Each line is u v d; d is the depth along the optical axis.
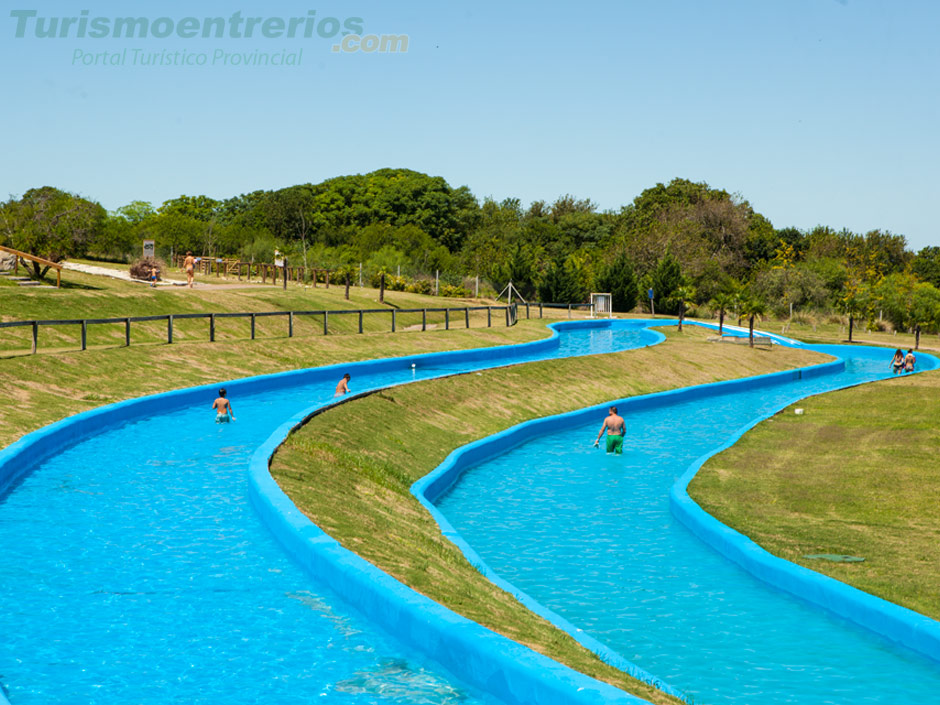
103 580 10.83
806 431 27.95
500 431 27.45
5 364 23.95
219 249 98.75
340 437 20.97
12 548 11.97
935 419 29.84
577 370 37.41
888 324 76.56
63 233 50.97
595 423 31.80
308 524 12.18
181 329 39.47
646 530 17.66
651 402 36.03
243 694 8.04
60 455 18.14
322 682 8.34
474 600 10.83
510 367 34.78
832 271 87.88
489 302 72.81
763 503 18.72
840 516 17.64
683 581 14.41
